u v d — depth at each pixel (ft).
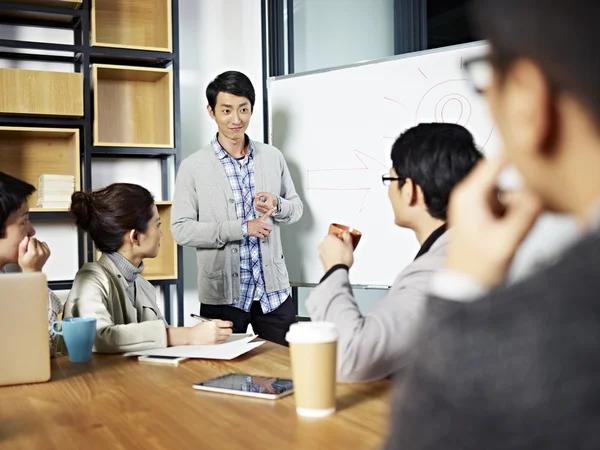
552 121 0.83
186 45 11.51
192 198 9.21
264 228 8.82
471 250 1.05
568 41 0.79
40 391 3.79
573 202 0.86
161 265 10.87
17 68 10.15
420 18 10.64
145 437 2.90
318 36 11.86
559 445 0.75
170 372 4.23
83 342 4.58
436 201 3.62
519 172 0.91
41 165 10.19
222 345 4.94
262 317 9.34
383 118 9.75
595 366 0.74
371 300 10.76
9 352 3.91
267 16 12.03
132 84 10.87
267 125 12.07
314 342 3.11
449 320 0.87
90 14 10.00
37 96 9.30
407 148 3.70
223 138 9.36
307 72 10.41
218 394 3.62
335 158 10.18
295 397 3.22
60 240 10.49
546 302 0.79
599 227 0.79
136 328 4.92
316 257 10.33
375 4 11.32
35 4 9.60
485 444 0.79
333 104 10.19
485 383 0.80
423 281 3.50
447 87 9.21
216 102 9.20
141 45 10.68
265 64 12.04
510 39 0.84
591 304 0.76
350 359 3.44
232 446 2.74
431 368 0.86
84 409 3.39
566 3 0.79
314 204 10.34
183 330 5.08
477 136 8.93
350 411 3.22
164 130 10.57
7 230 4.83
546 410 0.75
